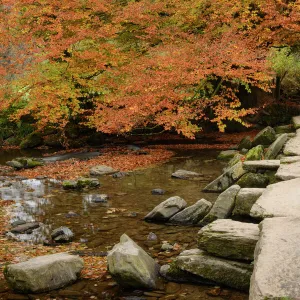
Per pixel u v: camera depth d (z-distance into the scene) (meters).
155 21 15.59
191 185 10.19
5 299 4.38
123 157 15.14
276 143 10.71
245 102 23.09
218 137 20.53
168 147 17.83
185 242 6.14
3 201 8.98
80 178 10.70
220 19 15.20
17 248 6.10
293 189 5.74
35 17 15.80
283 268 3.27
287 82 27.52
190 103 15.30
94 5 15.10
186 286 4.60
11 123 20.38
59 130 19.53
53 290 4.58
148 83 13.30
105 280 4.84
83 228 6.99
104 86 16.00
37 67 15.54
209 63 13.43
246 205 6.64
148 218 7.33
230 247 4.57
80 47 16.84
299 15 13.53
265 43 16.22
